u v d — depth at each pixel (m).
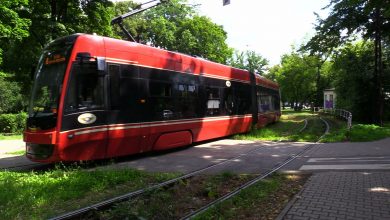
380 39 29.48
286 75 71.62
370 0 15.31
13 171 10.36
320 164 10.75
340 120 35.12
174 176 9.05
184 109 14.41
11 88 35.66
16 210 6.36
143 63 12.29
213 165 10.96
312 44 30.30
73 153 10.21
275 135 20.39
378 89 31.56
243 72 20.64
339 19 27.97
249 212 6.29
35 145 10.30
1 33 17.98
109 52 11.08
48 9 23.69
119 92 11.32
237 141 17.62
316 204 6.55
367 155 12.26
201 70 15.77
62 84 10.10
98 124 10.70
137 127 11.94
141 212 5.79
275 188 7.89
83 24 25.11
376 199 6.84
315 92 71.06
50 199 7.02
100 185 7.99
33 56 23.95
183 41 49.16
